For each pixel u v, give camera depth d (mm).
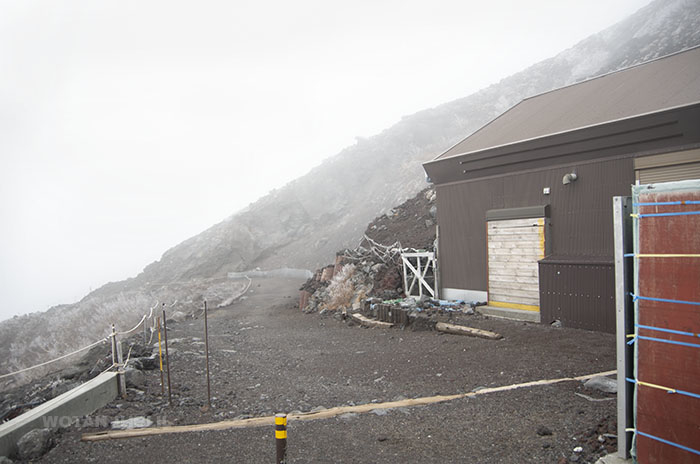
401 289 16875
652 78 13289
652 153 10555
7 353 33656
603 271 10445
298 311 20812
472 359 9102
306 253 53469
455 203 15250
